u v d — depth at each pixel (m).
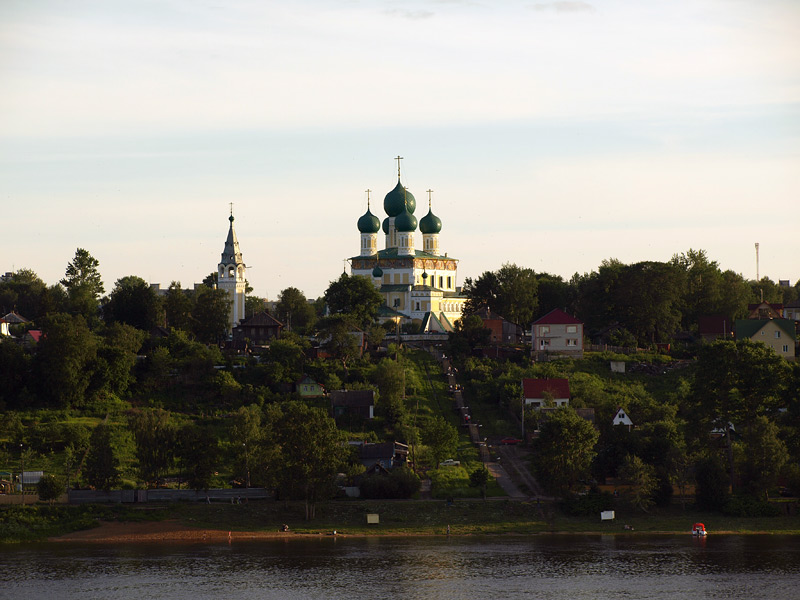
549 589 137.12
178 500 174.00
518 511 171.50
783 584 138.62
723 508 170.25
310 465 166.38
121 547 156.62
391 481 176.38
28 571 144.75
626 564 147.62
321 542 159.62
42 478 167.62
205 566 147.38
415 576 142.50
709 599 133.12
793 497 176.88
